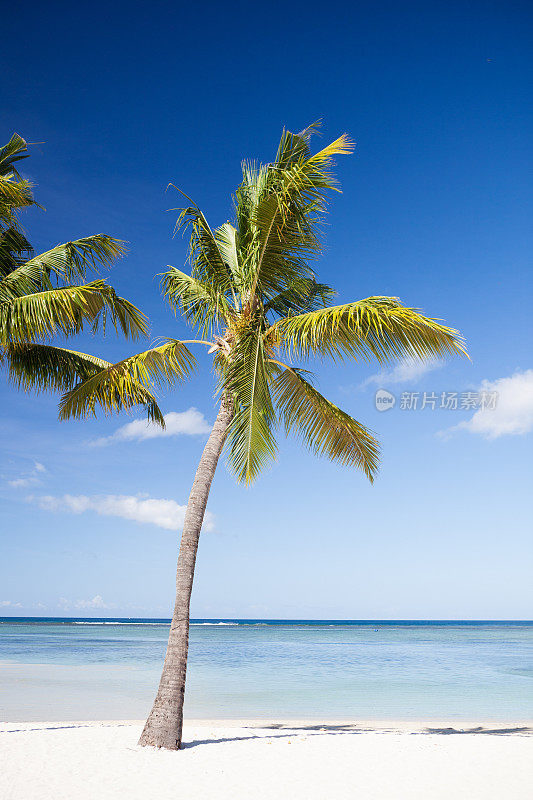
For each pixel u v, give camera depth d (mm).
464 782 8148
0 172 12000
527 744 10828
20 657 35031
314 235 10430
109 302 11250
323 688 22609
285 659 37094
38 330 10656
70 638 61156
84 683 22719
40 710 16500
